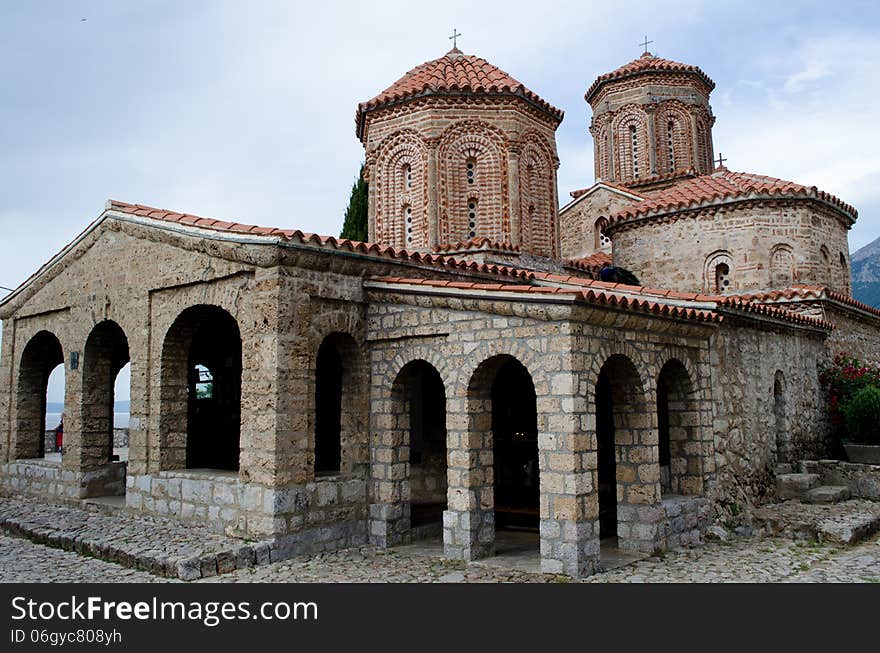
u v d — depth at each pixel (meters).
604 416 14.57
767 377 14.80
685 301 12.85
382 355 11.37
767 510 13.10
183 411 12.30
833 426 17.20
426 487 13.45
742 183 19.36
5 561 10.10
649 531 10.65
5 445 16.00
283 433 10.09
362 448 11.31
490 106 16.88
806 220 18.44
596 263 21.14
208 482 10.98
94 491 13.96
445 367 10.57
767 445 14.47
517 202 16.78
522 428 14.69
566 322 9.38
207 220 11.37
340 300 11.09
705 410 12.42
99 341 14.17
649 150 24.61
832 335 17.98
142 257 12.64
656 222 19.77
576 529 9.15
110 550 10.03
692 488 12.12
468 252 15.88
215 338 16.06
